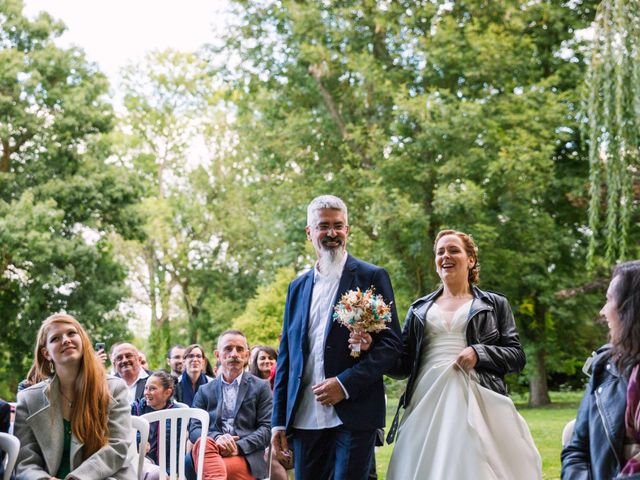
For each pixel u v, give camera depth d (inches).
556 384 1183.6
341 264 194.1
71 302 1045.8
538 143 808.9
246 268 1443.2
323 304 192.5
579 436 132.6
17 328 1057.5
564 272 897.5
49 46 1069.8
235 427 265.0
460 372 191.9
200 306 1457.9
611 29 392.8
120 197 1082.7
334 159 923.4
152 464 257.0
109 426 191.0
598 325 882.8
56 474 185.6
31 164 1052.5
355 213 882.8
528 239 848.3
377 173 834.2
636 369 125.5
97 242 1130.0
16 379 1056.2
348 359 186.1
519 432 190.2
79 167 1086.4
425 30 880.3
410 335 202.7
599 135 416.5
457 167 792.3
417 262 847.1
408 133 843.4
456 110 787.4
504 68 828.6
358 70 821.2
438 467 187.3
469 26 814.5
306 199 917.2
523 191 816.9
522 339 901.2
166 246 1362.0
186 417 246.8
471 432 185.6
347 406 182.2
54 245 981.2
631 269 128.9
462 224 805.2
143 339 1514.5
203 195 1429.6
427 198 840.9
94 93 1083.3
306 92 914.7
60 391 190.5
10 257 995.9
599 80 402.9
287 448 193.8
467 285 205.3
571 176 877.8
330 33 869.2
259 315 1018.7
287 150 909.8
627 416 124.3
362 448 182.2
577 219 912.9
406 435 194.5
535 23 903.1
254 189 1285.7
